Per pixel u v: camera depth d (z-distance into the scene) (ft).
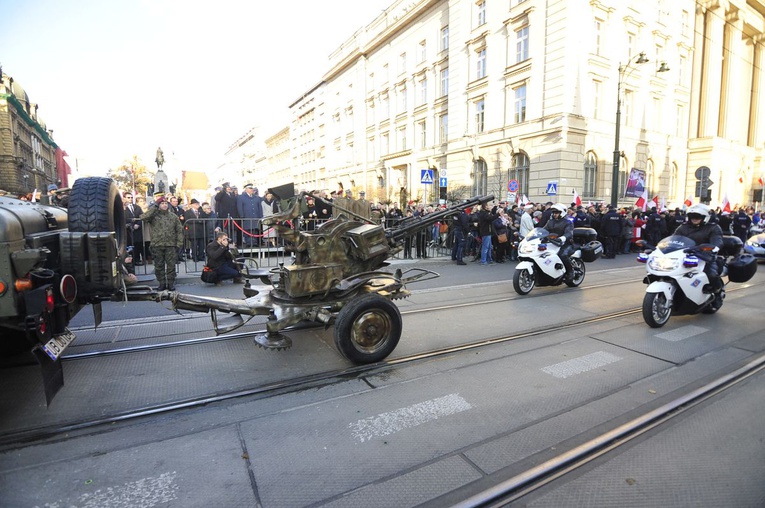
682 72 98.73
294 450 10.19
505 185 83.10
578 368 15.20
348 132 153.89
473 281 32.50
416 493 8.64
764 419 11.79
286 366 15.25
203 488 8.81
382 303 15.14
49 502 8.37
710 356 16.52
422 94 112.16
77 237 11.88
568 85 71.61
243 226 36.40
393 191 124.67
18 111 188.44
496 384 13.87
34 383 13.67
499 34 82.84
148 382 13.84
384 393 13.21
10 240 9.69
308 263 15.96
